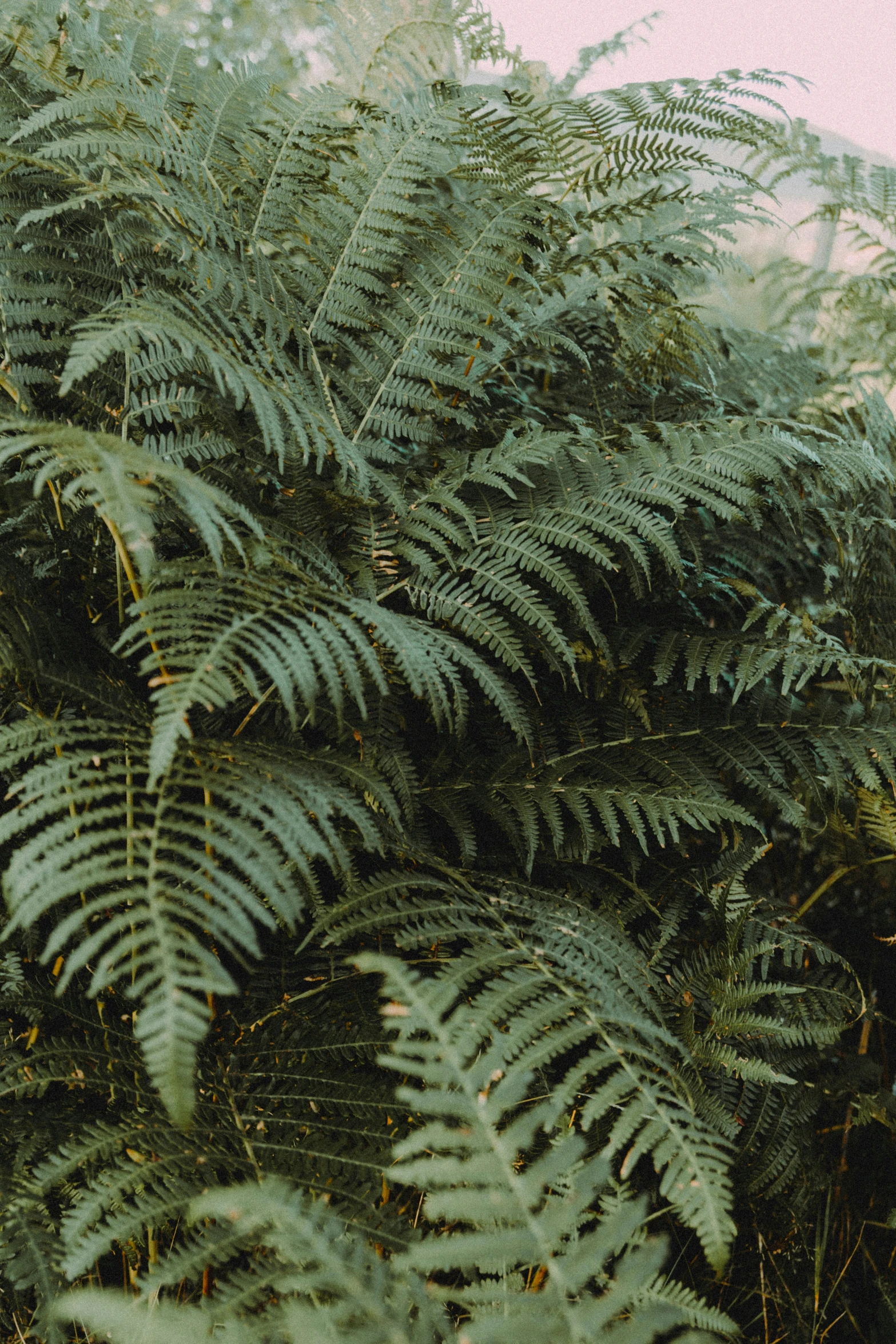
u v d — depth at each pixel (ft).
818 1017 4.54
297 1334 2.75
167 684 3.69
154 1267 3.62
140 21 4.82
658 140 4.70
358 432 4.47
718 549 4.93
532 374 5.42
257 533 3.88
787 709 4.67
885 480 4.77
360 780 4.01
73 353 3.77
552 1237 2.91
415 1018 3.49
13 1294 3.99
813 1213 4.53
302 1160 3.89
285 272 4.55
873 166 5.90
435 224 4.64
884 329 6.13
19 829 3.59
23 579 4.16
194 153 4.43
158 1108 3.96
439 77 5.37
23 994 4.03
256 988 4.25
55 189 4.34
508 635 4.20
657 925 4.54
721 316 6.20
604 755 4.53
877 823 4.69
